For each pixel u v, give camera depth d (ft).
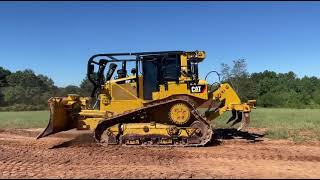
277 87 261.24
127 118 47.91
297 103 236.22
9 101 245.04
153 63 49.32
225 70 176.35
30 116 121.29
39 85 317.42
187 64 48.85
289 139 53.16
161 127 46.09
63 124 49.32
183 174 32.04
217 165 36.14
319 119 88.48
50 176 31.81
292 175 32.07
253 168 34.88
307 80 279.08
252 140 51.80
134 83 49.26
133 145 46.34
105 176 31.60
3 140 54.08
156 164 36.45
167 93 48.08
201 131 46.32
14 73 322.34
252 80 232.73
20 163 37.29
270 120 84.48
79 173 32.81
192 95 47.91
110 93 49.49
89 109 50.31
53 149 45.37
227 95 49.29
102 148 45.24
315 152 43.06
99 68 50.44
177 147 45.83
